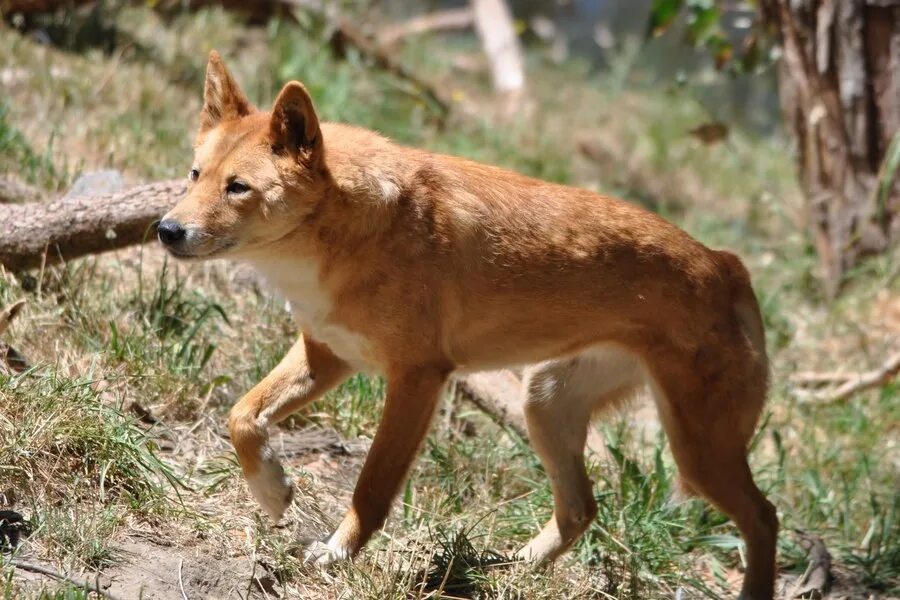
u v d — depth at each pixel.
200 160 7.96
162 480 8.17
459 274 8.02
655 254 8.45
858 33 14.33
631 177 19.12
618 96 22.95
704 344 8.42
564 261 8.26
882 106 14.36
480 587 7.98
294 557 7.81
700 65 26.64
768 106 25.84
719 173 20.09
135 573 7.18
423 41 22.80
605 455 10.36
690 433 8.46
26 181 11.55
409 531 8.56
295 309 8.03
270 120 7.66
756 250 16.72
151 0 16.22
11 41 14.19
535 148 18.41
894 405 12.27
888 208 14.42
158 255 11.30
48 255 9.80
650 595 8.70
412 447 7.93
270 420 8.00
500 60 22.41
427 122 17.91
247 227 7.71
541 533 8.85
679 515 9.64
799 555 9.72
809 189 15.27
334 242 7.77
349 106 16.08
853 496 10.68
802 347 13.84
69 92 13.62
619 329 8.45
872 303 14.16
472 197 8.17
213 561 7.56
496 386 10.62
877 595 9.48
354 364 8.20
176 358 9.56
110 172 11.41
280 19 18.17
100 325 9.70
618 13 32.06
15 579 6.68
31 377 8.28
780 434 11.59
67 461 7.80
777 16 15.22
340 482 9.16
